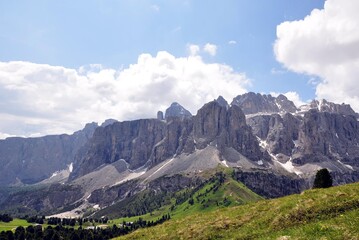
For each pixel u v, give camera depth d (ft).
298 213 147.84
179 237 166.71
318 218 140.97
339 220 130.82
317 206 148.56
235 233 151.84
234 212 179.32
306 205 152.05
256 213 166.91
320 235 121.29
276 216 152.15
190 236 163.02
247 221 161.48
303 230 129.59
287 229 138.31
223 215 178.09
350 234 115.24
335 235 117.80
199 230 165.78
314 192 173.06
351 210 140.05
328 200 151.43
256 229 148.36
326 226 126.52
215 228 163.12
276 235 133.39
